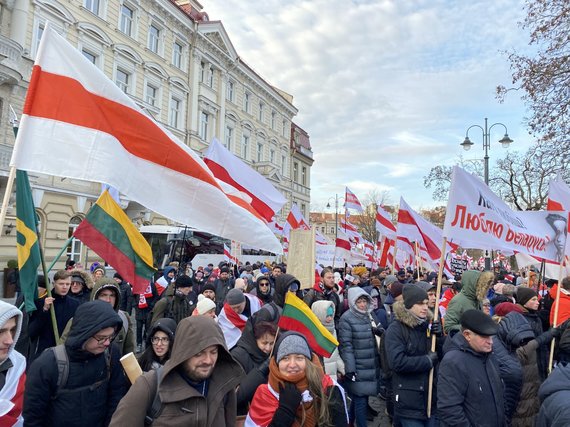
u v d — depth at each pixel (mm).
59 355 2545
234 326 4605
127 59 21828
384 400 6523
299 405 2660
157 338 3502
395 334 3881
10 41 14602
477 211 4586
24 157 2924
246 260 24438
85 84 3203
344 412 2814
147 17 23344
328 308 4512
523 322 4105
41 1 17016
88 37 19438
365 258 14875
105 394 2660
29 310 3223
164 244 20156
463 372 2922
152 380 2104
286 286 4371
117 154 3197
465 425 2811
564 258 5246
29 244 3314
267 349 3367
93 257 19594
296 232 4664
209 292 6305
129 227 4242
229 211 3607
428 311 4078
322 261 12297
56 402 2471
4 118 15359
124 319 4172
